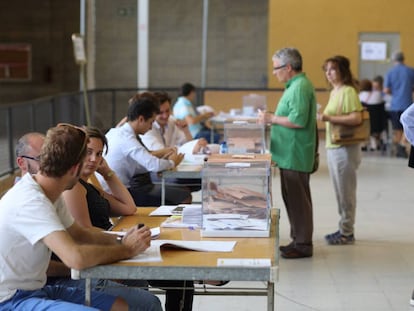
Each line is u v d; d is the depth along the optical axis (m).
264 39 18.38
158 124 7.02
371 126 12.87
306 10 16.38
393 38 16.25
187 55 18.64
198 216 3.76
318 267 5.88
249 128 6.16
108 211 4.18
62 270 3.52
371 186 9.73
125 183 5.81
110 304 3.24
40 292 3.13
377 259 6.10
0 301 3.04
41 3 19.75
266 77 17.83
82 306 2.97
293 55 5.98
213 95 14.72
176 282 3.98
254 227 3.38
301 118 5.92
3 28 19.86
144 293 3.50
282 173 6.11
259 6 18.33
